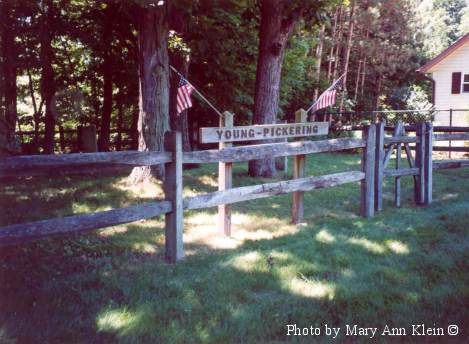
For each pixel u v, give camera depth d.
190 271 4.84
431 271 4.73
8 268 4.86
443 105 27.34
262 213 7.87
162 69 9.62
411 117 23.31
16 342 3.29
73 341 3.33
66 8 13.38
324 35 26.95
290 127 6.88
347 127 19.27
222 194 5.81
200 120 16.23
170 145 5.23
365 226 6.72
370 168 7.53
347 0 14.16
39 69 14.87
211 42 13.32
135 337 3.37
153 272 4.83
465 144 18.00
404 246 5.62
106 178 11.03
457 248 5.50
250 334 3.47
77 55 15.95
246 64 15.74
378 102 32.66
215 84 14.93
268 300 4.08
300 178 6.78
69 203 8.14
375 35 30.67
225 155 5.90
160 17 9.38
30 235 4.09
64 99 16.12
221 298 4.09
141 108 9.70
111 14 13.38
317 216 7.62
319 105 8.09
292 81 18.92
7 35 13.00
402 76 34.19
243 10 12.73
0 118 12.28
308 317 3.74
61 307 3.87
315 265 4.89
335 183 7.13
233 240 6.19
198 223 7.16
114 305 3.93
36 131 15.34
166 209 5.20
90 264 5.12
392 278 4.57
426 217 7.33
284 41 11.82
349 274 4.67
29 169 4.10
